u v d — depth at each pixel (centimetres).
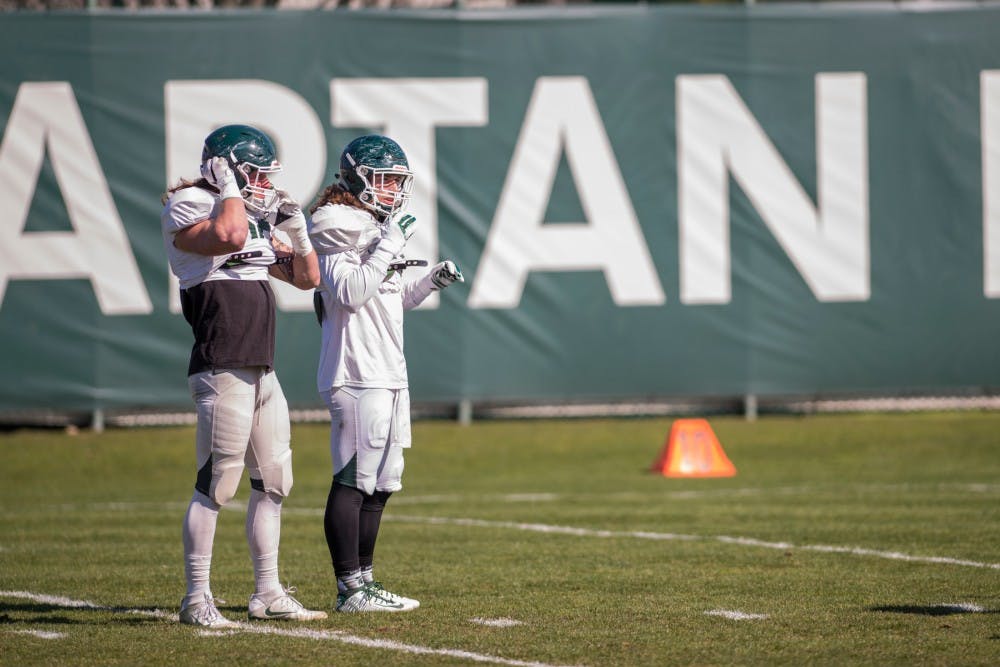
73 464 4372
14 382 4641
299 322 4725
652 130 4850
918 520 3120
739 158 4866
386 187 1991
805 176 4884
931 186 4903
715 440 4291
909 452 4500
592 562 2561
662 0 5188
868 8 4891
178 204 1852
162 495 3903
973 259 4906
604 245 4834
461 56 4794
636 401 4869
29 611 2059
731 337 4875
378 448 2002
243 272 1881
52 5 4972
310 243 1922
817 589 2231
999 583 2286
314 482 4097
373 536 2073
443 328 4788
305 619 1947
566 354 4828
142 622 1950
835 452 4525
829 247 4888
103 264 4672
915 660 1672
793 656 1697
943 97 4909
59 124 4666
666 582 2316
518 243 4809
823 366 4894
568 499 3662
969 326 4916
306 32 4756
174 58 4712
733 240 4869
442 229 4788
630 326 4847
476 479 4166
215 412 1862
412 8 4784
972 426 4825
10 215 4638
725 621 1942
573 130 4831
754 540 2839
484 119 4803
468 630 1870
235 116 4744
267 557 1959
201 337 1867
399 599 2042
